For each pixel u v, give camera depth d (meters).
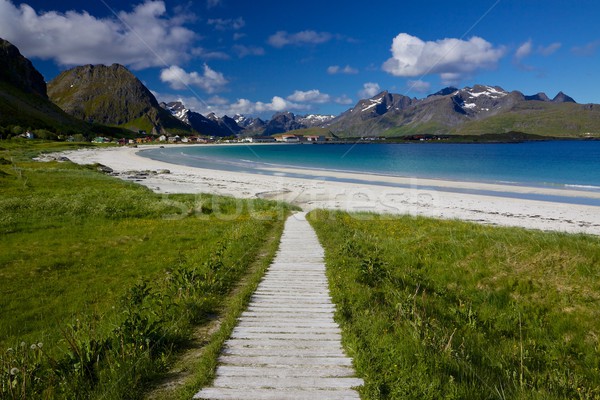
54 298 14.01
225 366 7.22
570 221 31.67
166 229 25.27
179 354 8.04
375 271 13.73
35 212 28.69
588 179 65.38
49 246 20.83
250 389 6.41
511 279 12.92
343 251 16.81
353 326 9.04
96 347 7.97
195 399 6.13
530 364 8.98
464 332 10.34
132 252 19.73
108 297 13.98
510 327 10.81
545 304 11.56
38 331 11.36
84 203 31.70
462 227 22.83
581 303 11.19
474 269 14.16
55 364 7.40
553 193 48.34
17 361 7.47
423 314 10.24
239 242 19.20
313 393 6.29
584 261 12.84
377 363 7.24
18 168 55.44
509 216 33.78
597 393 7.74
